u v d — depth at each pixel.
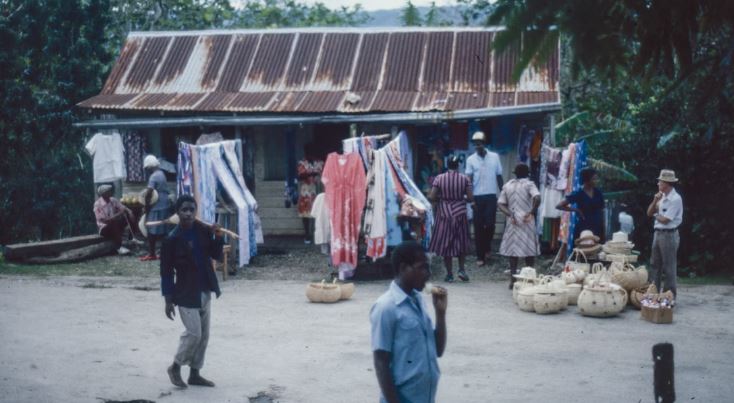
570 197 11.41
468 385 7.11
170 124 15.01
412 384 4.15
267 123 14.73
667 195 10.30
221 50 17.02
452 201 12.08
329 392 6.94
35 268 13.36
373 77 15.80
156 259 14.28
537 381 7.23
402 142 14.55
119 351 8.16
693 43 2.46
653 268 10.65
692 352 8.21
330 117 14.54
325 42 16.80
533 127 14.87
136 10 24.45
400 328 4.16
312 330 9.16
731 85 2.58
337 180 11.99
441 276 12.74
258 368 7.65
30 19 20.08
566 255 12.61
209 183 12.39
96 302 10.62
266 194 16.45
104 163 15.71
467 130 15.16
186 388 6.97
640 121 14.30
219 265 13.09
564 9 2.25
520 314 10.02
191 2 24.94
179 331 9.05
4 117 19.55
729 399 6.71
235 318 9.77
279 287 11.84
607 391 6.93
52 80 20.27
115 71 16.83
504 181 15.20
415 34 16.62
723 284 12.33
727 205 13.32
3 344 8.31
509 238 11.51
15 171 20.09
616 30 2.33
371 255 11.99
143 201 14.10
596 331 9.13
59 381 7.08
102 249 14.65
